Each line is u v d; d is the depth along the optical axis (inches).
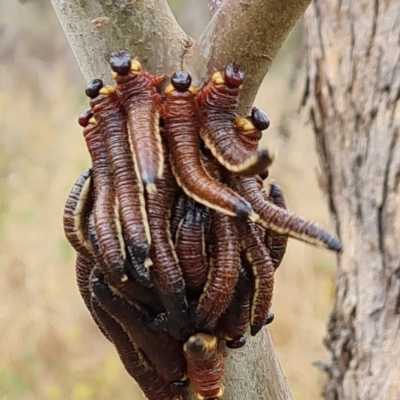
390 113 26.2
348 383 25.3
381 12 27.6
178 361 20.0
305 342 47.9
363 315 25.4
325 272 52.1
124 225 19.3
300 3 19.7
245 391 20.8
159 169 19.0
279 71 74.4
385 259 25.2
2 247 55.5
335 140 28.7
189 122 19.5
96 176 19.7
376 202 25.8
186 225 19.5
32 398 46.8
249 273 19.8
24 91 82.2
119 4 19.9
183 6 86.8
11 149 68.7
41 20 94.1
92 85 19.6
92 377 48.1
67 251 55.3
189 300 19.7
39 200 61.9
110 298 19.6
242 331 20.0
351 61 28.1
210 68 20.1
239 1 19.8
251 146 19.7
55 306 51.9
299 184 58.6
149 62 20.1
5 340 49.2
